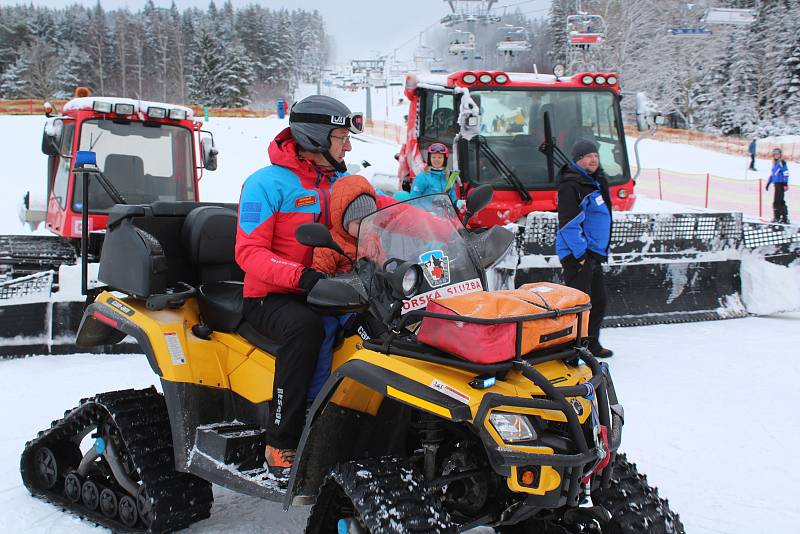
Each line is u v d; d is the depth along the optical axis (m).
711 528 3.79
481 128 8.82
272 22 116.00
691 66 52.44
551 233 7.85
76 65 101.12
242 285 3.99
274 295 3.43
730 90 58.97
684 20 46.06
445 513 2.70
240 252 3.39
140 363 7.01
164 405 3.91
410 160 9.90
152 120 8.85
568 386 2.81
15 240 8.82
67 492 4.16
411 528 2.58
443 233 3.19
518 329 2.73
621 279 8.45
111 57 108.69
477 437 2.89
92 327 4.16
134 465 3.65
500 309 2.75
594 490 3.10
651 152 37.94
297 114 3.43
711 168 32.34
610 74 9.39
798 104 55.91
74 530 3.84
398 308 2.91
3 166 24.88
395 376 2.77
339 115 3.41
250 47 107.31
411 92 9.74
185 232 4.11
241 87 87.00
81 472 4.09
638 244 8.48
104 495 3.95
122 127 8.73
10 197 20.22
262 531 3.76
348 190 3.33
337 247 3.00
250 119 46.16
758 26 58.75
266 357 3.52
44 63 92.94
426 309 2.91
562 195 6.52
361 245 3.14
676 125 61.69
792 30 57.12
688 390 6.09
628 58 44.62
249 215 3.40
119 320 3.85
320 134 3.41
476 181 8.69
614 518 3.02
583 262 6.58
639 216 8.46
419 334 2.87
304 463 3.02
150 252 3.80
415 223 3.15
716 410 5.61
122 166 8.70
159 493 3.58
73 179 8.39
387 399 3.15
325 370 3.32
